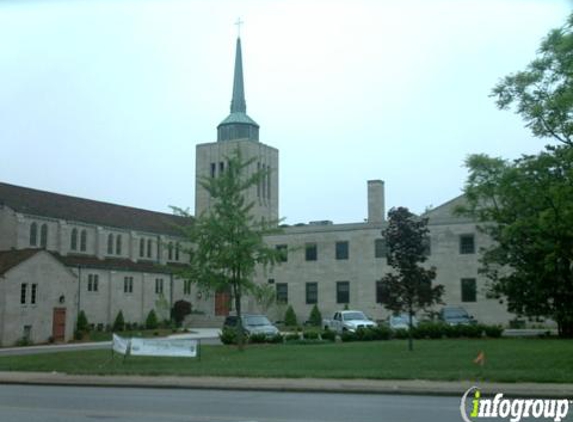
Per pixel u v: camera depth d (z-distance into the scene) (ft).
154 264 242.99
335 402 53.67
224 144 271.08
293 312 213.25
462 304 193.57
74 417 44.55
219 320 229.86
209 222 108.06
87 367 86.22
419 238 100.53
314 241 220.64
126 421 42.55
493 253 130.21
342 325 144.25
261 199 270.87
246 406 50.90
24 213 202.18
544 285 120.26
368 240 213.05
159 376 74.84
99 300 212.84
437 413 46.14
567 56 81.25
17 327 156.56
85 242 225.15
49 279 166.91
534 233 104.73
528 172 100.99
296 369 76.95
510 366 74.64
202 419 43.34
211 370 77.20
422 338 123.85
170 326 229.45
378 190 218.59
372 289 210.38
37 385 72.02
